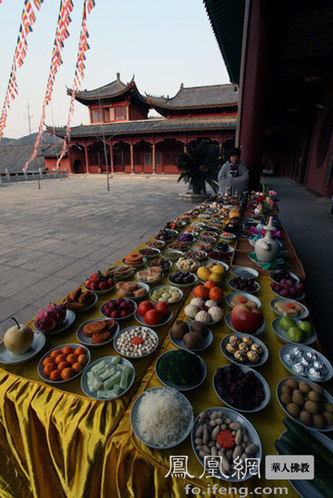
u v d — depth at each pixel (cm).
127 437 130
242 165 833
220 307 235
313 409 133
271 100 1454
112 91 3578
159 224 852
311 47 970
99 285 256
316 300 395
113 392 148
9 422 158
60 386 157
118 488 127
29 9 378
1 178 2420
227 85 3197
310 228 790
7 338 170
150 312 208
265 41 750
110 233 745
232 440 121
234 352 178
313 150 1526
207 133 2881
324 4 648
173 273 305
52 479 159
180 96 3294
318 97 1365
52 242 664
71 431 138
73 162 3581
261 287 272
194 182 1307
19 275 475
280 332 204
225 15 880
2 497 165
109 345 190
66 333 203
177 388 152
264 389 151
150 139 3122
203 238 422
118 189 1948
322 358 172
